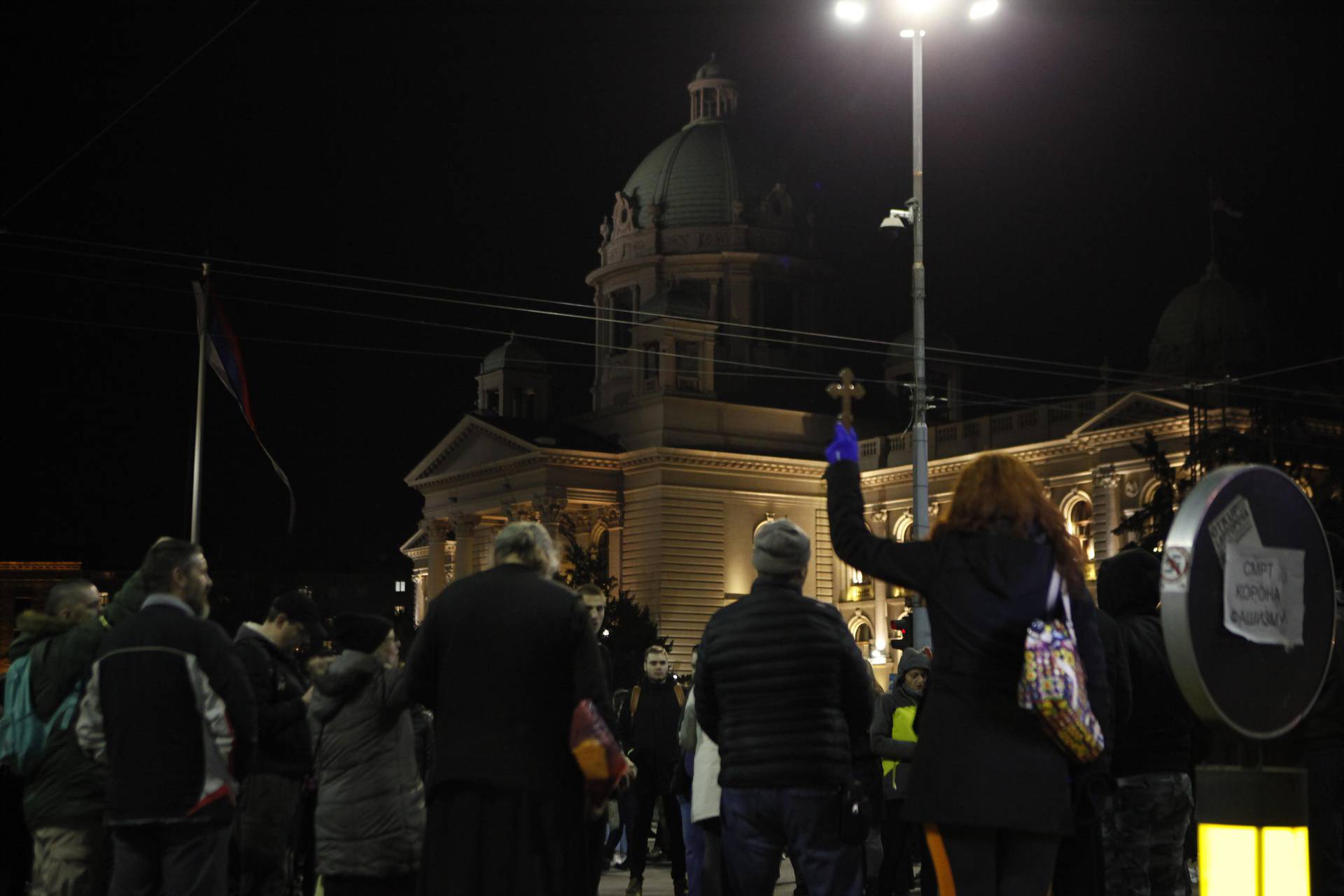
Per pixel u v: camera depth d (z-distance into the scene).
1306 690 5.20
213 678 7.81
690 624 70.75
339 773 8.41
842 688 7.84
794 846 7.62
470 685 6.74
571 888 6.70
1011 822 5.70
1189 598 4.89
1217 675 4.94
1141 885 8.26
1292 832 5.05
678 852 14.30
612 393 84.56
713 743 9.71
